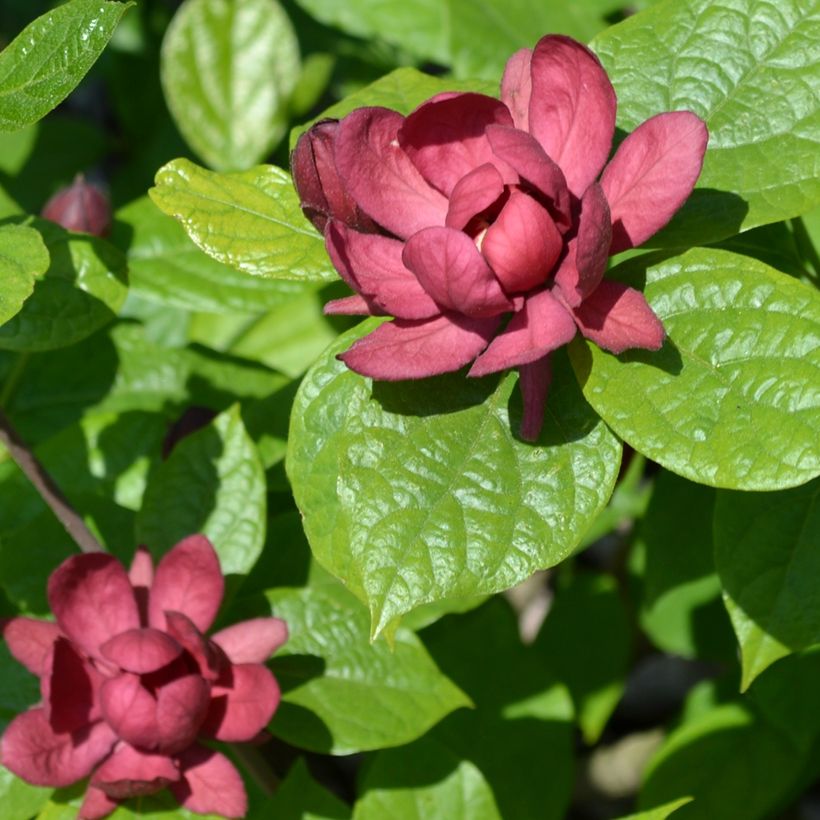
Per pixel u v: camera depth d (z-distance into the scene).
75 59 0.60
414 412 0.60
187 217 0.63
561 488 0.59
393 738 0.66
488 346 0.59
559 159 0.60
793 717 0.74
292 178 0.62
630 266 0.60
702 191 0.62
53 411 0.77
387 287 0.59
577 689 0.81
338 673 0.67
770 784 0.78
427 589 0.59
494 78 0.78
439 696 0.66
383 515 0.59
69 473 0.74
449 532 0.59
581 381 0.59
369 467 0.59
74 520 0.67
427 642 0.79
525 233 0.58
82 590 0.64
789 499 0.65
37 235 0.62
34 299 0.67
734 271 0.60
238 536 0.68
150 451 0.74
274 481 0.72
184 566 0.64
